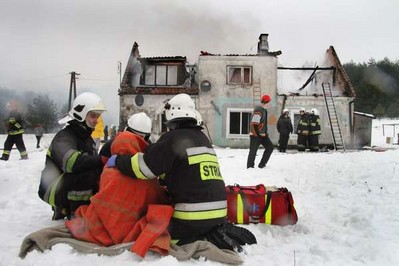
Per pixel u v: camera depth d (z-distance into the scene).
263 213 4.73
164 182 4.01
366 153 11.78
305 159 10.80
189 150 3.64
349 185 7.01
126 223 3.66
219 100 22.92
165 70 23.64
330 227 4.63
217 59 22.97
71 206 4.46
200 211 3.56
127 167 3.62
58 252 3.37
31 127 30.02
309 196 6.33
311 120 18.06
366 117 23.45
